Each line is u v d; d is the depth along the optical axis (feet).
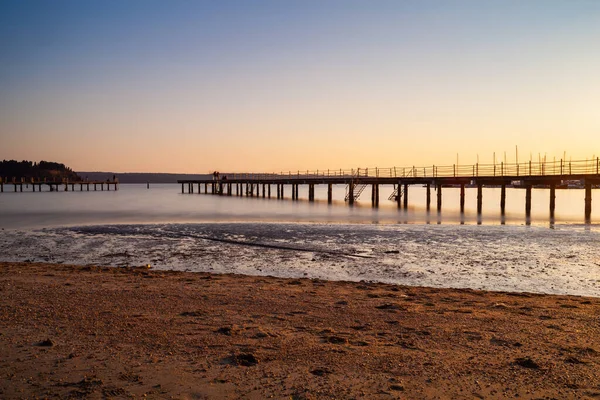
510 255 63.52
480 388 19.24
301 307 33.91
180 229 93.66
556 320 30.30
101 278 46.50
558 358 22.80
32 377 20.27
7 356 22.88
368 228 94.27
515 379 20.16
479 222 111.75
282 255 65.31
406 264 58.29
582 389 19.11
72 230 93.81
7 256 66.28
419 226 98.32
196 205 188.14
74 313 31.30
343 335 26.76
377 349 24.18
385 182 171.73
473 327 28.58
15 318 29.91
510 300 37.47
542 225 101.30
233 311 32.40
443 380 20.07
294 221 116.26
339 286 43.57
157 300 35.63
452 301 36.70
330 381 19.97
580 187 378.94
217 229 93.25
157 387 19.31
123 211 153.99
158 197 268.41
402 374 20.76
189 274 50.96
